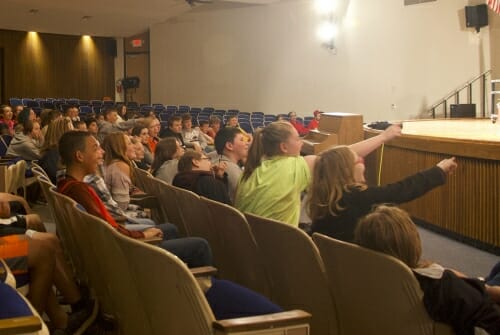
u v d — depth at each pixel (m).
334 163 2.54
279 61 15.84
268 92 16.14
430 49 12.79
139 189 4.59
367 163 6.43
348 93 14.39
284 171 2.89
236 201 3.01
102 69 19.59
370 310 1.97
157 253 1.62
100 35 18.44
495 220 4.65
